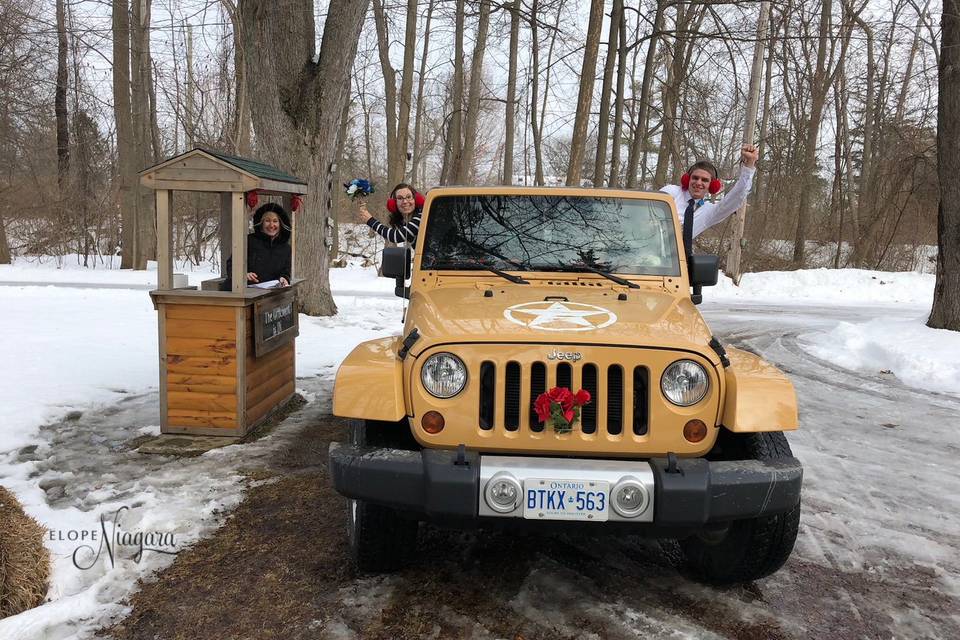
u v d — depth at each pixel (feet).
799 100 96.32
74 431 17.22
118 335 29.40
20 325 31.30
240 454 15.72
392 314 39.83
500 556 11.40
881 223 90.53
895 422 20.84
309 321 35.22
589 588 10.47
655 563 11.36
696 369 8.98
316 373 24.43
